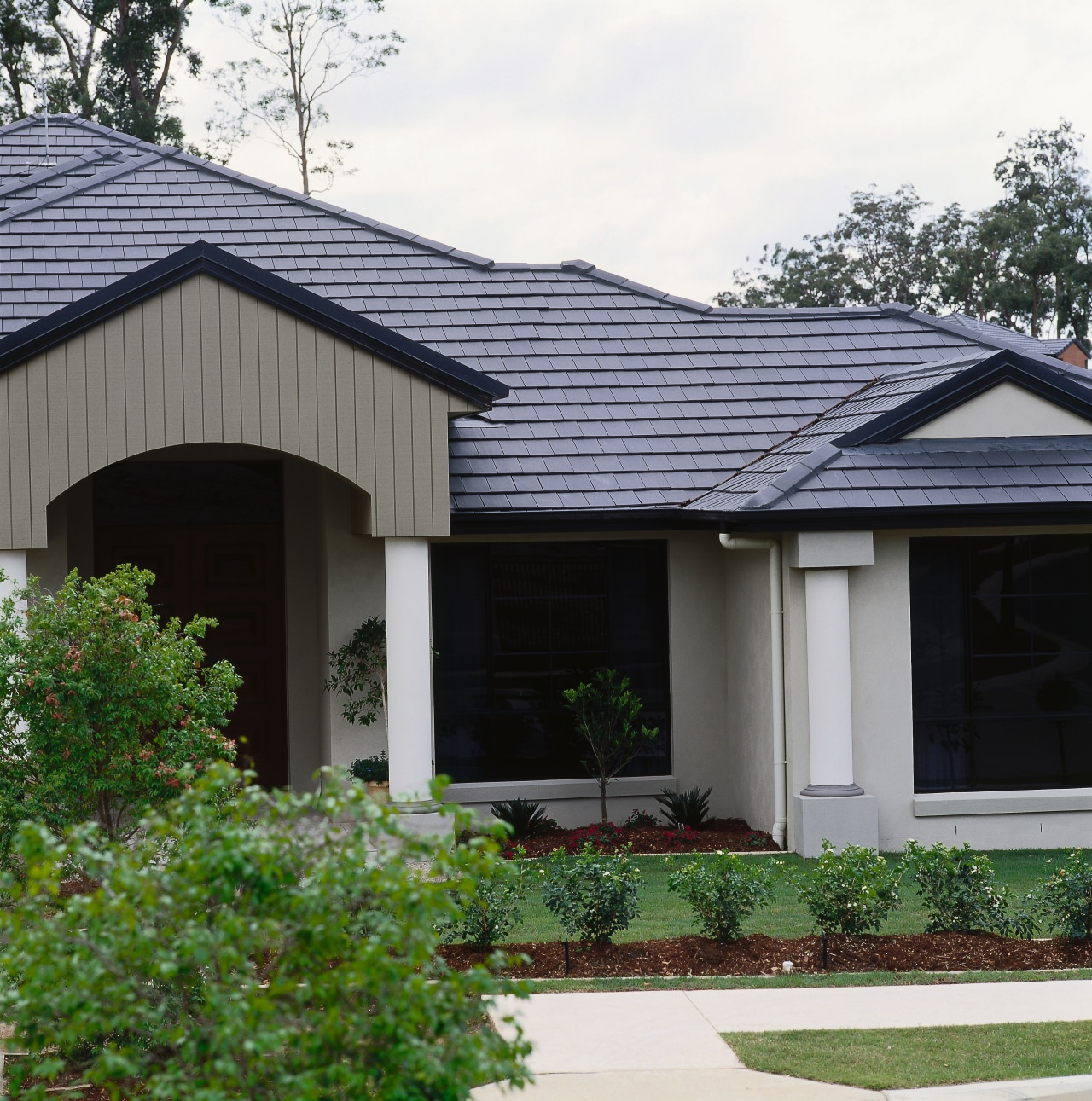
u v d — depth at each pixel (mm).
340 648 15820
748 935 10680
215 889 5066
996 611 14859
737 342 18109
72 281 15977
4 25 43094
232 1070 4570
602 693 15961
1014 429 14992
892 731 14477
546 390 16812
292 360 13547
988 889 10406
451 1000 4938
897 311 18938
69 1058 7496
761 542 14469
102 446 13125
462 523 14781
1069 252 54781
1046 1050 7832
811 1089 7238
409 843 5148
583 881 10258
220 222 18109
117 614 8906
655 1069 7602
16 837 8031
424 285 18094
